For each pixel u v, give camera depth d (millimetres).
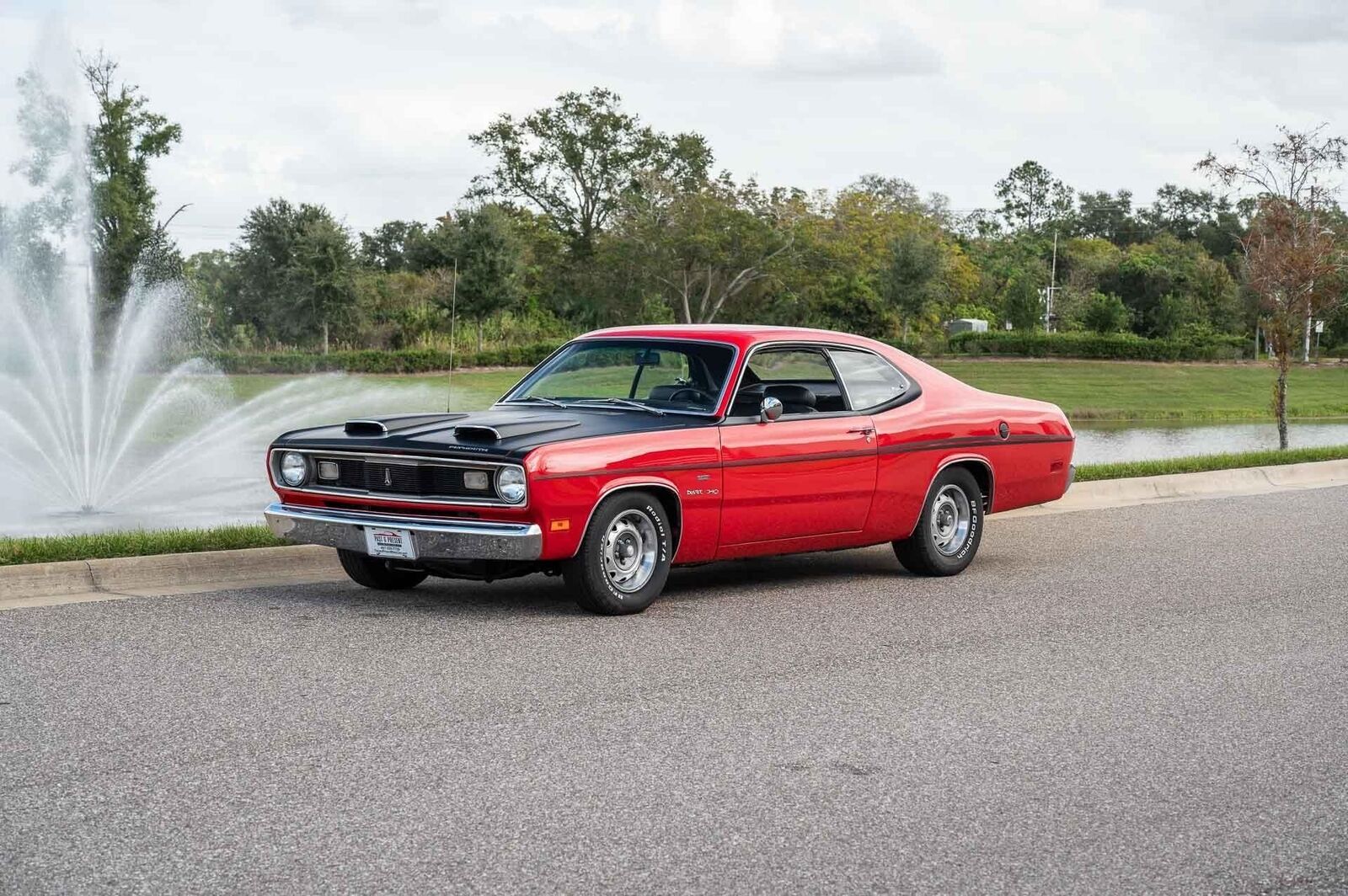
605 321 67188
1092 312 83188
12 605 7762
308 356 45594
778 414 8188
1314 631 7789
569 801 4668
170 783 4773
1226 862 4254
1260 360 70125
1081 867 4188
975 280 82688
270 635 7094
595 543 7516
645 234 64875
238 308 49781
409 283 55531
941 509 9469
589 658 6746
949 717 5855
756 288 67562
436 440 7465
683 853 4219
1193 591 9000
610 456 7453
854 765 5152
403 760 5078
